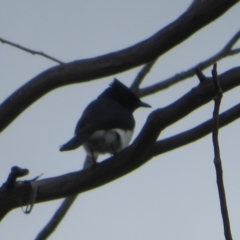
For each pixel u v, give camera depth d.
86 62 8.20
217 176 6.00
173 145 8.46
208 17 7.57
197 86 7.33
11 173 8.12
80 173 8.48
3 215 8.45
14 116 8.34
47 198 8.45
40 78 8.26
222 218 5.82
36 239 10.28
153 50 7.94
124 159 8.44
